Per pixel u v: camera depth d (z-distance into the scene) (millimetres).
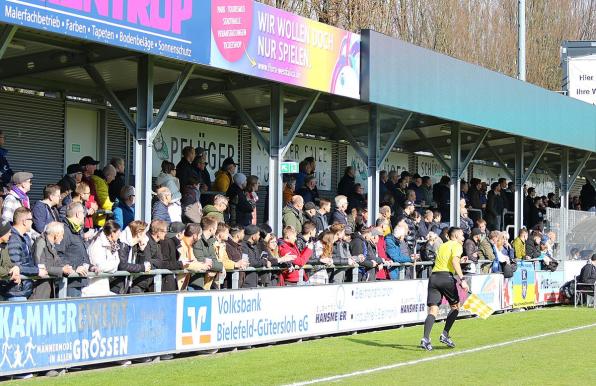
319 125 22047
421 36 39469
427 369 11578
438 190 23734
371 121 19031
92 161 13805
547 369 11805
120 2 11898
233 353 12914
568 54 41094
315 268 15383
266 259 14406
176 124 18484
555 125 26219
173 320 12125
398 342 14633
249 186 16891
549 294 24078
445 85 20109
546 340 15305
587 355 13305
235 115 19969
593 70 40344
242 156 20328
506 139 27016
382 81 17703
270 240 14797
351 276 16359
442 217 23672
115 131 17234
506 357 12953
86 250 11492
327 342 14461
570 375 11297
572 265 25625
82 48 13750
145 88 13414
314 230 15750
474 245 20109
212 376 10641
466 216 22734
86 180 13727
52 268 10562
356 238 16594
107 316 11156
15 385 9609
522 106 24109
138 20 12172
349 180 19938
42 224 11758
